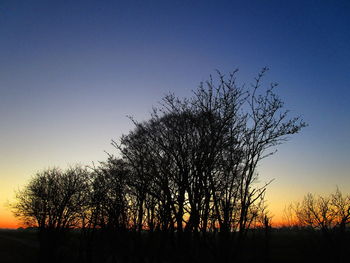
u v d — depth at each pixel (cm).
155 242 1356
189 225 1062
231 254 966
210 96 1200
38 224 4800
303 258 3122
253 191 1034
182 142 1209
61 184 4656
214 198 994
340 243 3012
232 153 1111
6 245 5978
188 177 1110
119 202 1462
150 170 1329
